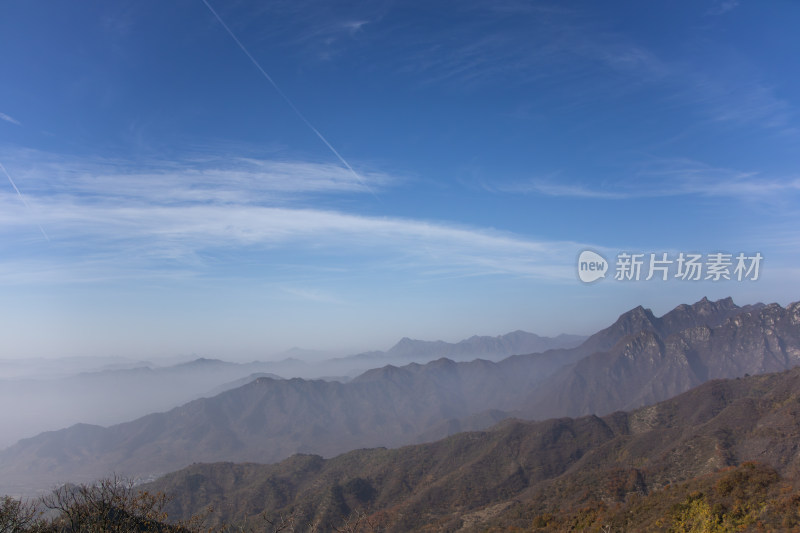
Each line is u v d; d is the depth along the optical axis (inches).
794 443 3004.4
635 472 3304.6
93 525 727.7
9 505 754.8
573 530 2453.2
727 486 2015.3
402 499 4795.8
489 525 3184.1
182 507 5088.6
